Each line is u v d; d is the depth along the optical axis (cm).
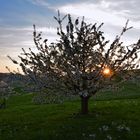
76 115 3231
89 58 3106
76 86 3136
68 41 3092
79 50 3062
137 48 3123
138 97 6888
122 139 2430
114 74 3158
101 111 3503
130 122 2894
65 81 3153
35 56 3188
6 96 9938
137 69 3200
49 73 3188
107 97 7125
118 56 3169
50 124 3011
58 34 3122
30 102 8106
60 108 4391
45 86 3216
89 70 3120
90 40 3100
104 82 3139
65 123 2939
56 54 3155
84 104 3269
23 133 2792
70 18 3109
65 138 2488
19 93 10475
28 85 3291
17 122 3456
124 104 4181
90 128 2694
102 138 2431
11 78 3319
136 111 3534
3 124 3444
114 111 3512
